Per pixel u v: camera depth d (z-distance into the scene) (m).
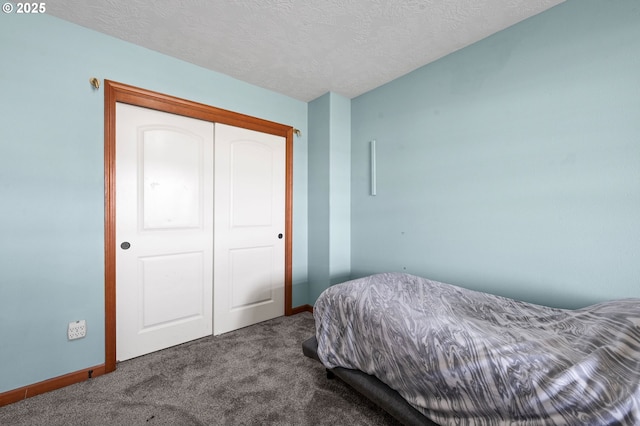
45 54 1.55
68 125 1.62
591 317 1.09
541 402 0.78
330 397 1.49
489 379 0.90
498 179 1.74
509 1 1.47
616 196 1.34
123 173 1.86
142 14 1.57
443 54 1.99
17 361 1.49
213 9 1.54
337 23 1.66
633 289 1.30
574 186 1.46
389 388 1.23
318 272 2.79
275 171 2.68
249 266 2.51
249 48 1.92
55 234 1.59
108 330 1.74
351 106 2.80
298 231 2.85
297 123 2.83
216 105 2.26
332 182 2.67
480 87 1.82
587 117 1.41
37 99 1.53
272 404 1.43
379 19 1.62
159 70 1.97
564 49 1.48
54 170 1.58
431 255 2.11
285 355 1.95
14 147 1.47
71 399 1.48
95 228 1.71
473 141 1.86
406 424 1.11
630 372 0.75
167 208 2.05
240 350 2.02
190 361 1.86
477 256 1.84
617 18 1.32
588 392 0.73
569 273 1.48
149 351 1.97
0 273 1.45
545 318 1.22
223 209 2.34
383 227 2.48
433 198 2.09
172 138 2.07
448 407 0.98
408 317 1.21
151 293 1.99
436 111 2.07
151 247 1.99
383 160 2.48
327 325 1.51
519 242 1.65
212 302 2.29
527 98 1.61
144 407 1.42
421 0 1.47
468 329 1.07
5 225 1.46
